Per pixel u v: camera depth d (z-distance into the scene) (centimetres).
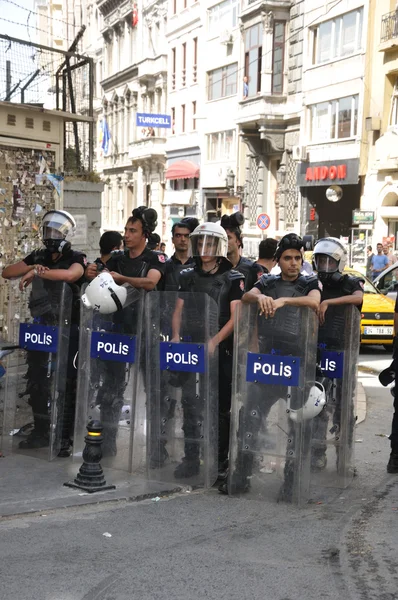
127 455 701
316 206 3506
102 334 709
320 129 3400
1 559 484
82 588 444
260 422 634
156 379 677
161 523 565
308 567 483
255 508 612
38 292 727
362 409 1054
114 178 6288
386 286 1867
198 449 665
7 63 1052
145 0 5444
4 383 746
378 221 3003
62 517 572
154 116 4188
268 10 3631
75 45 1268
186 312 665
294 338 621
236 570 475
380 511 608
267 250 774
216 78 4369
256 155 3947
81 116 1127
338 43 3259
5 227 1027
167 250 5022
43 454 723
